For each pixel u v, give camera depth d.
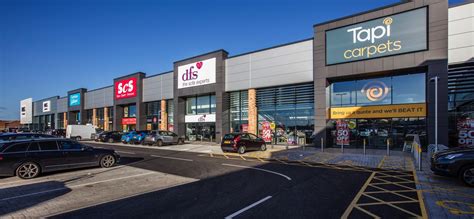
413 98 15.62
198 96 27.09
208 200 6.21
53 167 9.57
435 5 14.25
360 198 6.29
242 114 22.97
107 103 37.12
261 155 15.19
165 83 29.28
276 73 20.53
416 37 14.73
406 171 9.88
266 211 5.37
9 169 8.65
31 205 5.92
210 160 13.38
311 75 18.80
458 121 14.39
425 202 5.95
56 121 48.41
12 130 48.69
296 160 13.08
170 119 29.17
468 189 7.12
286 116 20.48
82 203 6.05
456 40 13.97
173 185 7.83
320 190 7.10
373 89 16.98
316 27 18.38
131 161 13.10
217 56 24.11
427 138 14.66
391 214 5.16
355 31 16.73
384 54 15.64
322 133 17.72
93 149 11.02
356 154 14.62
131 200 6.27
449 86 14.62
